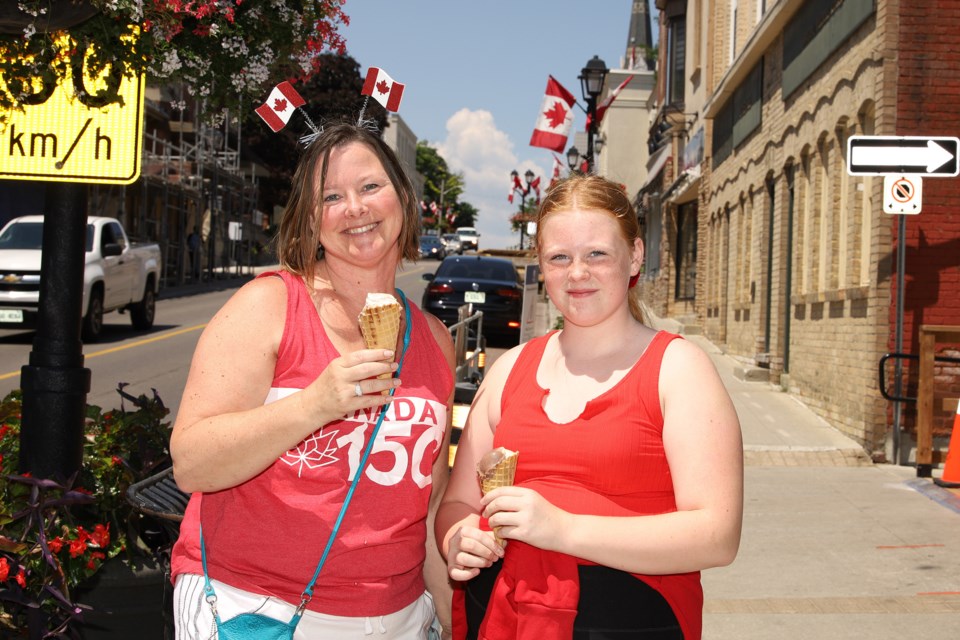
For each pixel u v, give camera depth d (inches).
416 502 98.6
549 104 755.4
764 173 572.1
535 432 94.3
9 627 145.3
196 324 827.4
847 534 268.2
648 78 1505.9
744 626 198.7
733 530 86.5
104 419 173.8
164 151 1385.3
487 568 99.0
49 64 136.8
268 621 93.0
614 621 89.2
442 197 5826.8
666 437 90.2
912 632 194.1
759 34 542.9
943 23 350.6
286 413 86.4
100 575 148.8
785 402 479.8
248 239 1873.8
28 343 656.4
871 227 370.0
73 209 152.9
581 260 95.2
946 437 361.1
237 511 94.7
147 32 138.3
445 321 753.6
